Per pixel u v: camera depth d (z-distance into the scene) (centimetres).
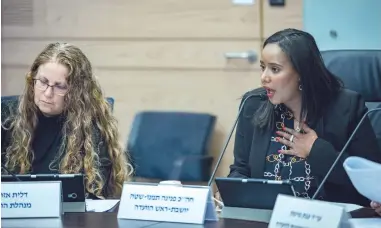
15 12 734
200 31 699
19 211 331
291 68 372
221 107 701
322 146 371
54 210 333
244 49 689
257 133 396
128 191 333
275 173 383
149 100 721
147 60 716
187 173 621
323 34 633
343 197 376
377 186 290
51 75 407
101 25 721
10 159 413
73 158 404
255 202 325
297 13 671
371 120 438
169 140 634
